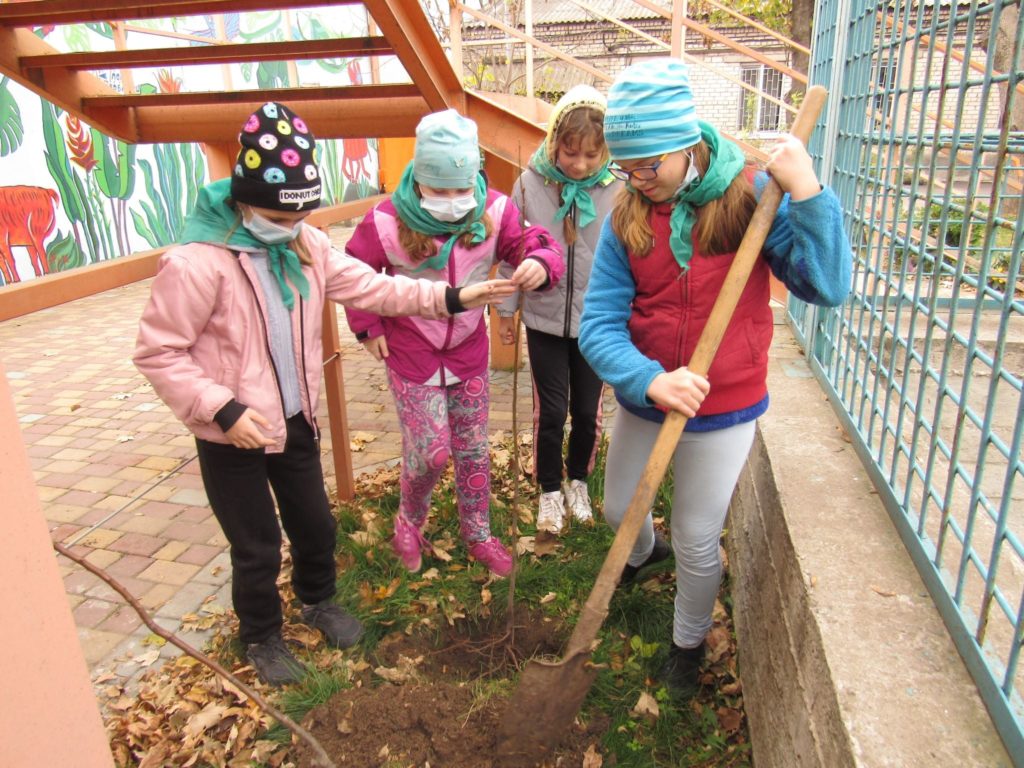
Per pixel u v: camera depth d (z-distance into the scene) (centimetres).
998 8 146
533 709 187
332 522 255
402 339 258
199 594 300
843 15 289
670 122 166
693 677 234
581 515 326
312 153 205
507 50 1281
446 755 203
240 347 211
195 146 977
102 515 364
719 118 1708
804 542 191
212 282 201
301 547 253
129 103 398
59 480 404
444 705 216
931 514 206
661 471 173
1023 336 385
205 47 346
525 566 297
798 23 1152
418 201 242
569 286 286
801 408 279
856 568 180
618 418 221
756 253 168
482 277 268
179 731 229
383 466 409
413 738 209
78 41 717
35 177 714
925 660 150
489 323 554
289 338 220
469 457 281
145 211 877
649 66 168
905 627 160
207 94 385
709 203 179
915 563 181
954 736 133
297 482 240
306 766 207
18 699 100
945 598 160
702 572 214
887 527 198
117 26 443
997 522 137
